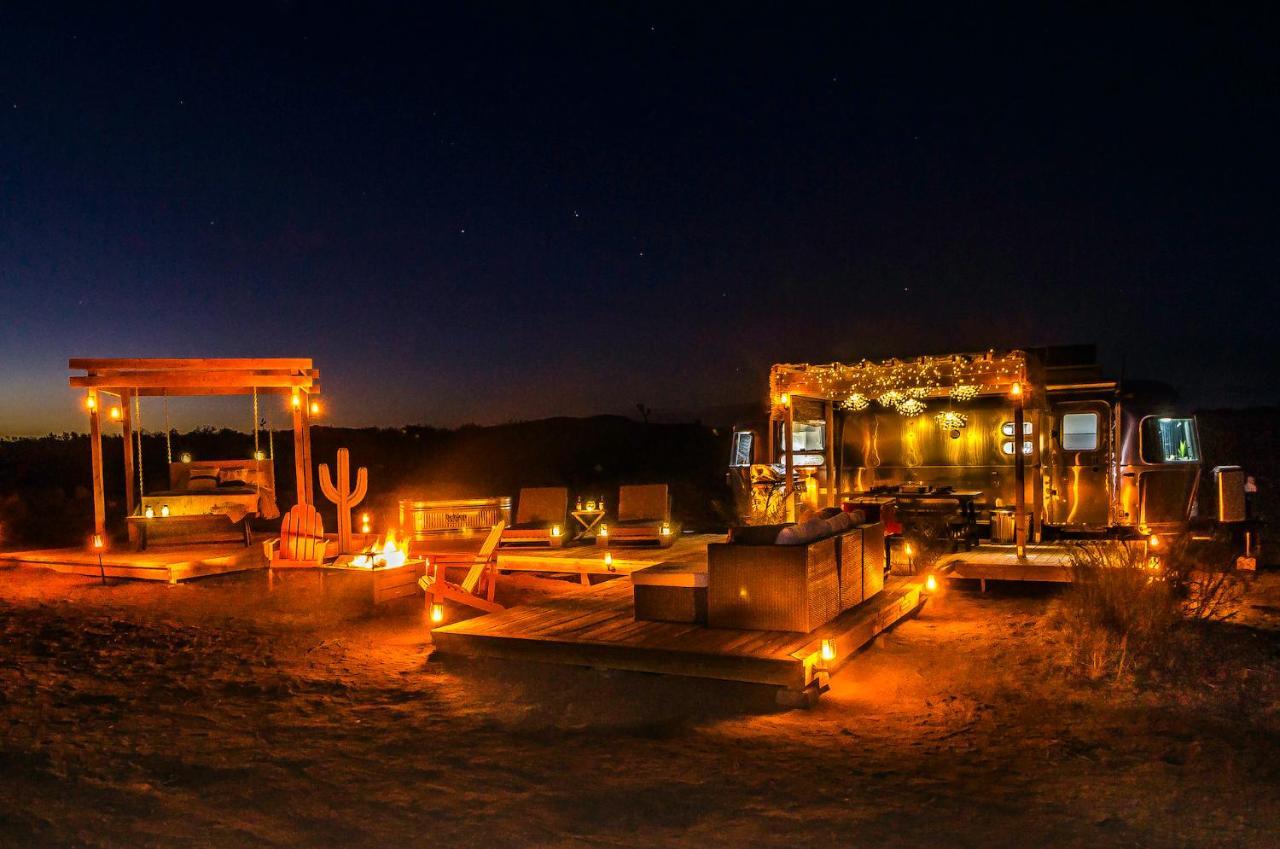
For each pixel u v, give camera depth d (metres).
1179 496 11.84
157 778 4.86
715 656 6.69
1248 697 6.48
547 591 11.46
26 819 4.23
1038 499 12.28
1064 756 5.27
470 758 5.23
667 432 38.31
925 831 4.17
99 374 13.39
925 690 6.79
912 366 12.30
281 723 6.00
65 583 12.02
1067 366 12.80
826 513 8.93
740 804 4.50
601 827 4.21
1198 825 4.27
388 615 9.91
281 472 28.88
